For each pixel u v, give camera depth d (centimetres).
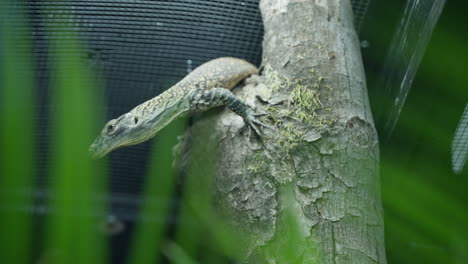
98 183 96
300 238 159
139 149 730
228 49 738
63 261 93
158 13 668
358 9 685
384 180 316
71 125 92
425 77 539
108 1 639
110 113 746
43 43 404
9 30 113
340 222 457
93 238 95
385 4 660
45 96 438
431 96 521
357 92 557
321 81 552
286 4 629
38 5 379
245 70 661
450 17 499
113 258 681
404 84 602
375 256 449
